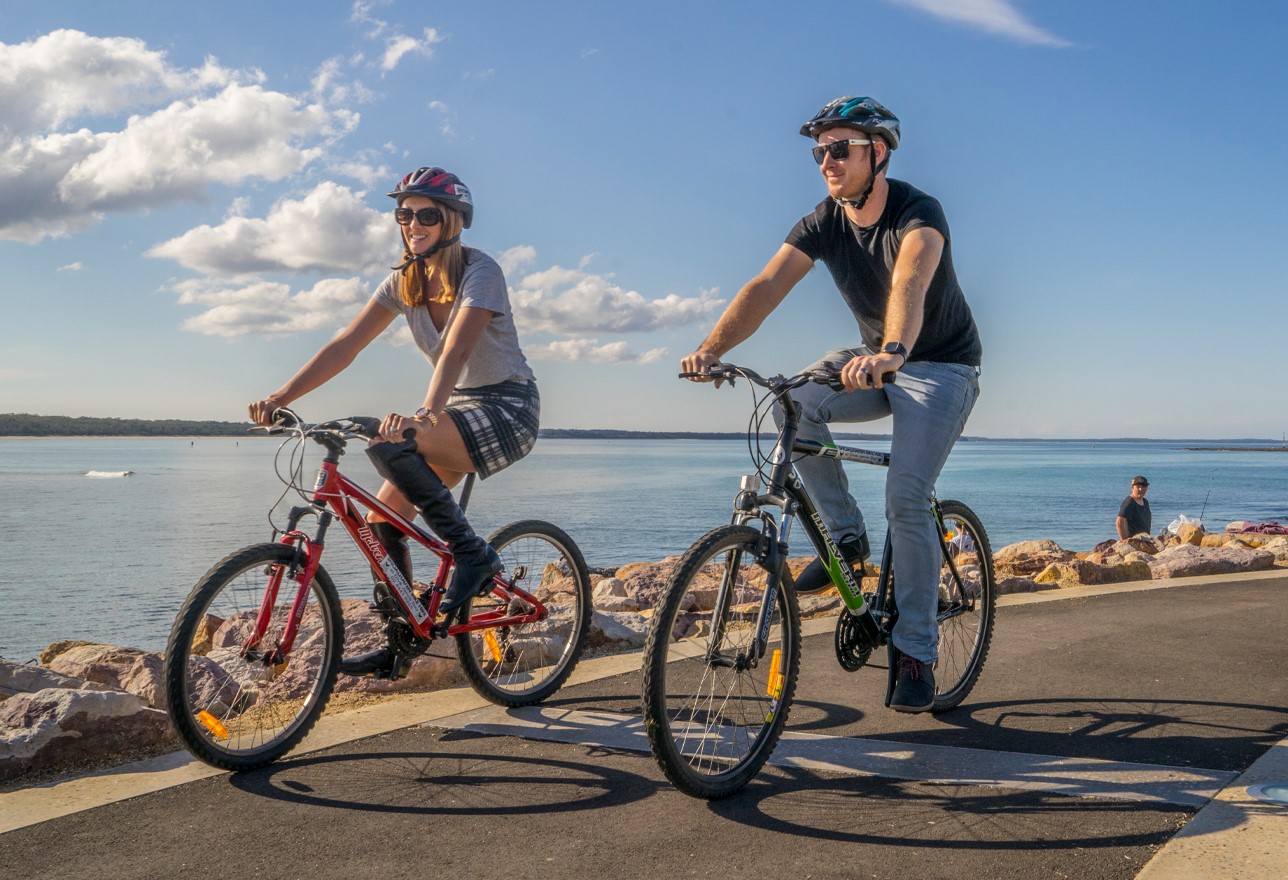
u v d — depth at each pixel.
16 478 139.38
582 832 2.52
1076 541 40.25
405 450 3.42
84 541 48.66
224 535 52.22
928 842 2.43
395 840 2.47
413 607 3.45
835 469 3.49
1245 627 5.07
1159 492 87.62
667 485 107.25
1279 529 14.84
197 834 2.52
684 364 3.03
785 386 2.94
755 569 2.93
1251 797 2.64
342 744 3.25
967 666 3.78
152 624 22.97
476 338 3.53
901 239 3.23
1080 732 3.32
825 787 2.82
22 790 2.84
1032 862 2.30
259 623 3.11
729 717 2.95
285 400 3.57
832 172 3.30
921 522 3.33
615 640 4.85
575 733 3.37
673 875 2.27
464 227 3.72
